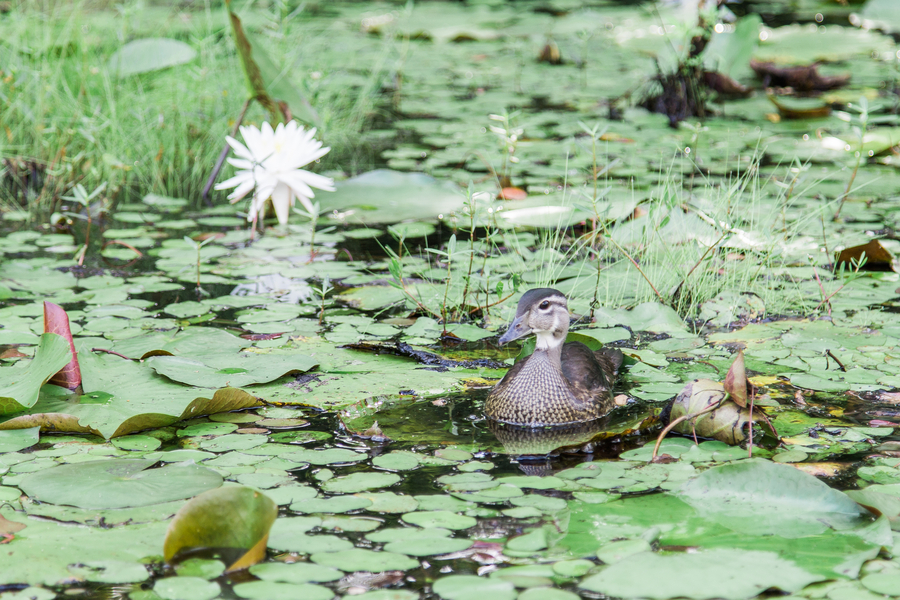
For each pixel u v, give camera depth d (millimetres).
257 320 10125
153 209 14320
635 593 5328
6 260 11852
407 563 5707
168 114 16438
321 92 18547
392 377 8711
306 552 5840
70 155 15125
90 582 5473
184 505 5781
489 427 7855
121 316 10125
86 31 18062
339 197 14273
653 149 16641
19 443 7316
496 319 10336
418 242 12859
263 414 8031
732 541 5906
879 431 7574
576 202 12352
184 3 26766
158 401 7824
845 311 10391
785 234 11820
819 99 19984
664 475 6918
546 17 29266
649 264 11367
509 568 5645
